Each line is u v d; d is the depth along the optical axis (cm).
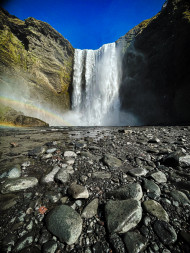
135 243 103
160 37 2828
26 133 859
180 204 147
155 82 3119
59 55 4144
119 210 131
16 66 2938
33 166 254
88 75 4375
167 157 259
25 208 143
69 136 678
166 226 117
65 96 4259
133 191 158
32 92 3259
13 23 3219
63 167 247
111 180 202
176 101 2622
